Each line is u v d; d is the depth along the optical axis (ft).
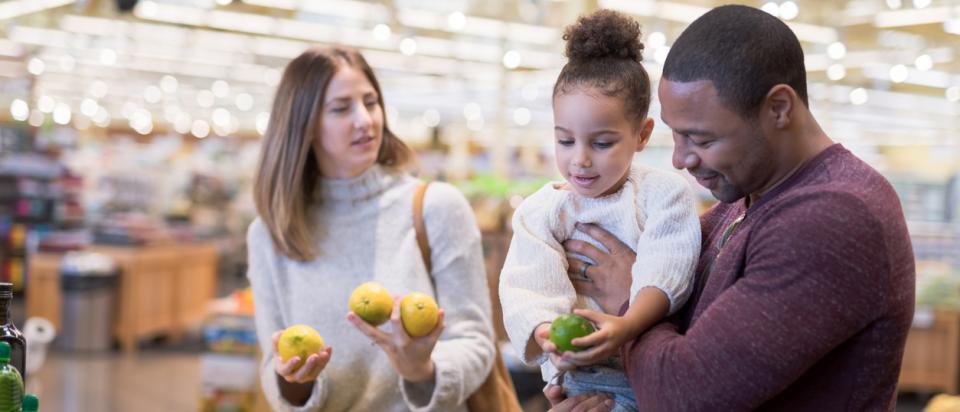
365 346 7.76
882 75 44.55
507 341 22.13
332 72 7.80
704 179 4.89
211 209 66.03
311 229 8.02
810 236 4.39
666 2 31.30
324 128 7.84
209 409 17.72
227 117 77.25
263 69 53.78
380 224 7.97
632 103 5.45
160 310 36.11
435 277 7.96
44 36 43.70
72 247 36.27
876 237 4.39
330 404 7.73
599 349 4.91
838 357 4.54
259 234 8.19
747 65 4.56
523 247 5.80
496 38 40.55
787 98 4.65
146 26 41.19
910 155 66.44
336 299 7.82
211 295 41.50
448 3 34.94
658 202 5.54
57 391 25.86
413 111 67.87
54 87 61.87
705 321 4.61
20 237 46.80
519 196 27.45
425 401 7.39
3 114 49.57
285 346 6.98
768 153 4.72
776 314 4.39
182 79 58.34
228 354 17.75
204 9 37.29
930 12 31.48
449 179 42.98
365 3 34.78
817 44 37.86
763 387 4.39
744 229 4.85
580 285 5.75
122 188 58.03
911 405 26.66
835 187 4.51
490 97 60.39
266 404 17.62
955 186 43.09
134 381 27.94
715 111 4.62
